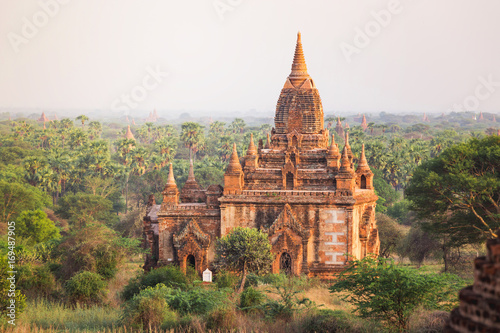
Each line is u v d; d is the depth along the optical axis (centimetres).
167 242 5772
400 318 3325
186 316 3672
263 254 5066
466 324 1092
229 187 5603
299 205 5506
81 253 5544
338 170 5700
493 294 1066
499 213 5831
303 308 3912
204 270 5641
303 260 5425
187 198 6147
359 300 3731
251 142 5934
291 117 6034
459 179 5722
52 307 4434
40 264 5991
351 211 5438
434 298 3438
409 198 6556
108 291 4953
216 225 5731
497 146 5991
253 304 4038
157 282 4872
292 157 5869
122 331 3562
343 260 5444
